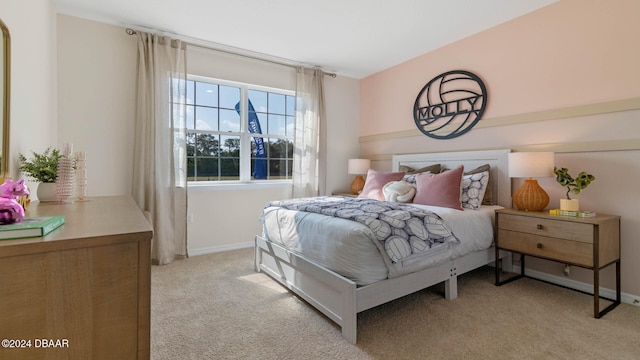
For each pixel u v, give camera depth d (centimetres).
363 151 475
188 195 349
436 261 216
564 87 258
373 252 186
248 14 284
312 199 309
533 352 166
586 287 247
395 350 168
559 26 261
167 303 226
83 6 273
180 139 334
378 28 311
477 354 164
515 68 291
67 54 285
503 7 272
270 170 415
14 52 148
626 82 226
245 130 392
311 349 170
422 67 382
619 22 229
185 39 337
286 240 247
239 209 383
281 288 255
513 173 253
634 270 224
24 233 74
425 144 380
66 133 286
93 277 78
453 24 304
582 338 179
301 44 351
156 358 161
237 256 347
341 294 184
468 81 331
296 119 412
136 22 301
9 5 140
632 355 163
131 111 315
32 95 189
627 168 227
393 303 228
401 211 215
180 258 337
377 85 450
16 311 70
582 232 209
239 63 379
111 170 307
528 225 239
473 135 328
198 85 361
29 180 171
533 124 279
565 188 260
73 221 99
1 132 126
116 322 80
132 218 107
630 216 226
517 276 281
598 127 240
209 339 179
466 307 220
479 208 280
